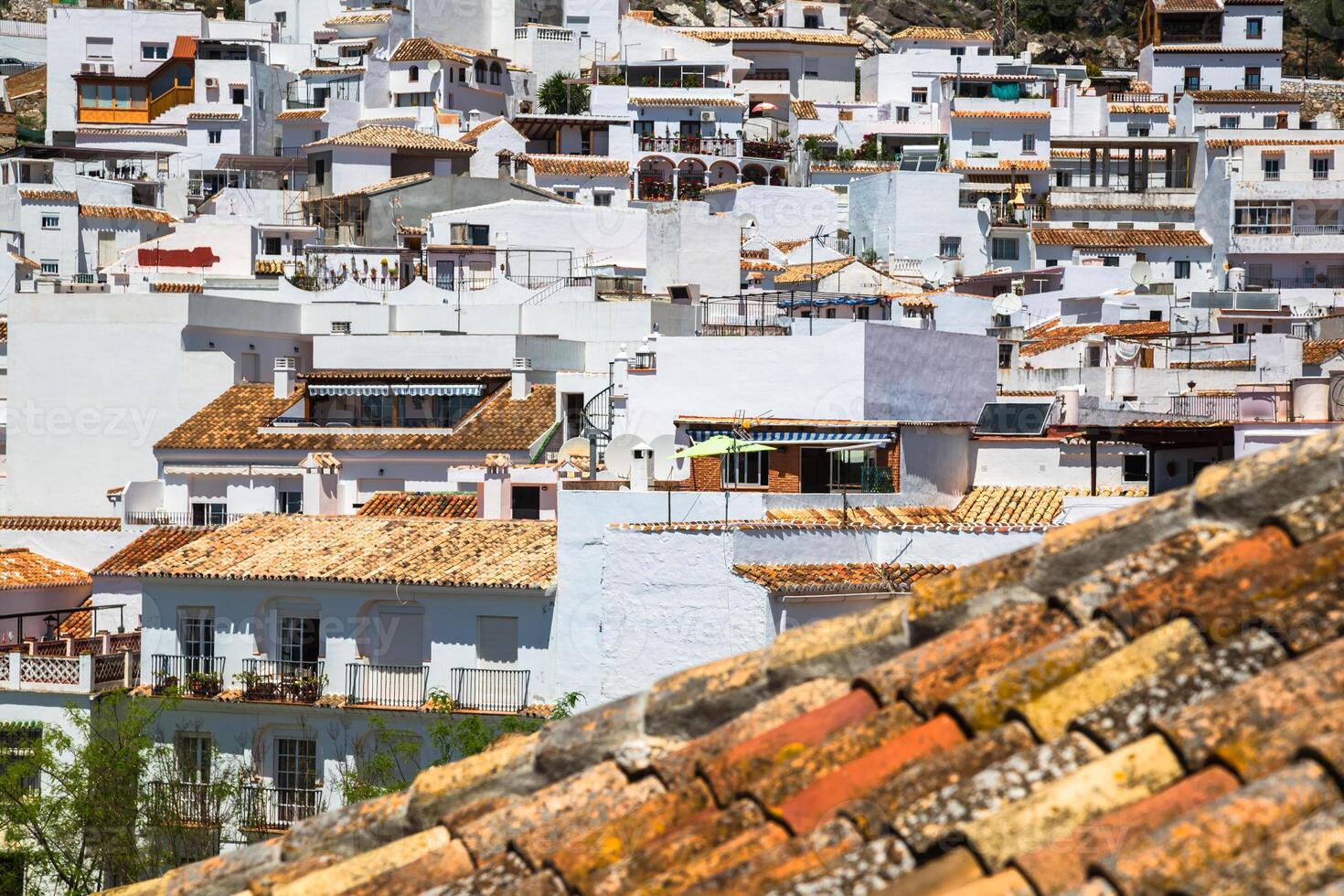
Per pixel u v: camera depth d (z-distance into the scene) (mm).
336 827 24359
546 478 129250
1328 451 20203
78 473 179250
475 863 20578
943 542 98750
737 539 94812
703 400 130750
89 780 103062
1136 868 14344
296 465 158500
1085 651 18359
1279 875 13641
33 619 138875
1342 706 15422
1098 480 128125
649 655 95875
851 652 21750
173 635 111812
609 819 20062
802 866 16641
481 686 103875
